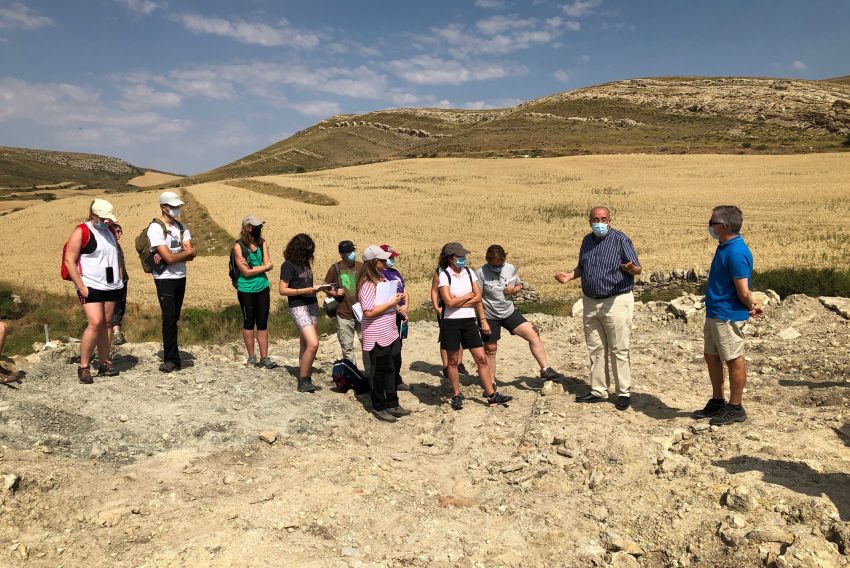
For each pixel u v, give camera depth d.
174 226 6.86
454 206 48.47
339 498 4.30
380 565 3.53
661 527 3.81
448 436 5.73
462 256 6.32
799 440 4.77
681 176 58.69
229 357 8.74
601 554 3.62
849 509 3.64
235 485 4.46
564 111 143.88
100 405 5.76
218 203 54.56
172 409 5.86
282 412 6.06
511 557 3.66
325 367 8.29
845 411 5.41
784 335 8.78
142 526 3.73
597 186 55.59
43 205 63.81
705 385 6.91
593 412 6.06
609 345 6.20
